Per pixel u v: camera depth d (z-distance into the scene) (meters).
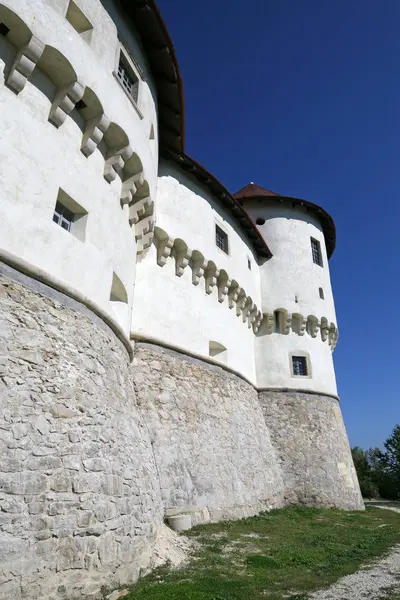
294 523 14.55
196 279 16.72
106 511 6.86
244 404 18.33
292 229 24.64
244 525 13.12
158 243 15.39
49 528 5.86
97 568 6.32
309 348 22.73
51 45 8.23
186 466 12.58
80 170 9.04
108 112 9.58
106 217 9.77
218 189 18.38
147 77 12.48
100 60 9.77
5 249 6.88
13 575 5.24
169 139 15.51
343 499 19.83
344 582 8.27
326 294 24.53
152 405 12.55
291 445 19.98
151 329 13.98
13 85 7.75
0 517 5.37
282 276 23.22
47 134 8.29
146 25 11.71
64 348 7.44
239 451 15.90
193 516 11.86
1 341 6.33
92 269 8.86
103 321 9.11
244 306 20.47
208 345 16.69
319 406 21.78
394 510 22.45
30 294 7.18
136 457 8.71
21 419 6.12
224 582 7.55
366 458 46.81
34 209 7.60
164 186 16.11
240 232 21.00
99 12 10.24
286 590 7.66
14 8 7.65
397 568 9.45
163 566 8.09
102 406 7.87
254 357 21.70
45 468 6.16
